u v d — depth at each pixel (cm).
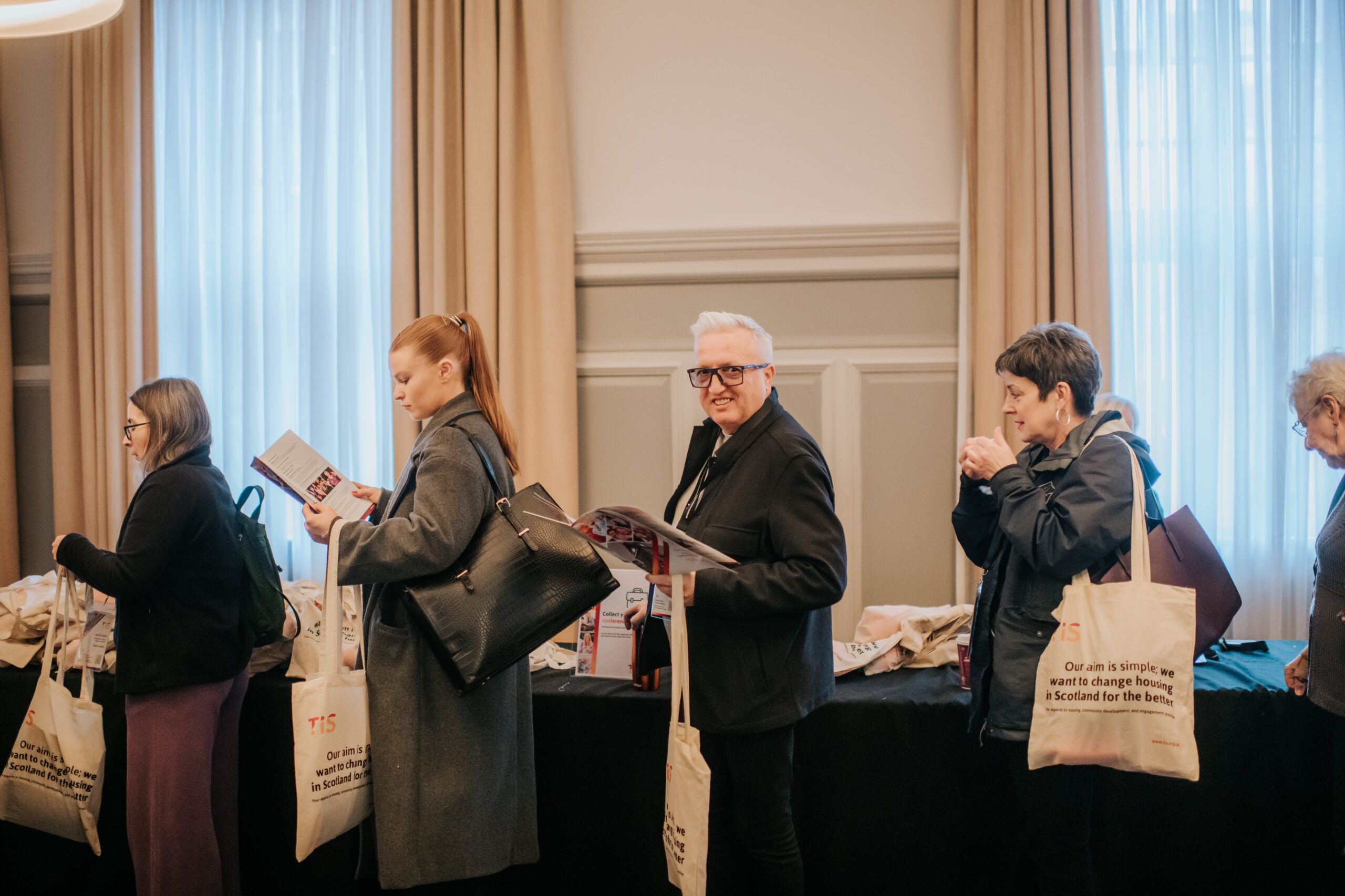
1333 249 268
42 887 216
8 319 317
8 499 315
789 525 154
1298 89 267
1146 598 144
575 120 295
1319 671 161
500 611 154
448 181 290
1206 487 273
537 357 288
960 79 279
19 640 230
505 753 165
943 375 282
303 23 307
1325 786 184
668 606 173
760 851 159
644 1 291
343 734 152
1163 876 188
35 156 321
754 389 165
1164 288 273
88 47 308
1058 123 266
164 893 170
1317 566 167
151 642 173
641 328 292
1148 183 275
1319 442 163
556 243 284
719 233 286
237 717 192
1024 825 185
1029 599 158
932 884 194
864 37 284
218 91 315
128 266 305
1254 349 273
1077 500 148
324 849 210
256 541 187
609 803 203
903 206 283
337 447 304
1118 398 222
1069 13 269
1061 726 146
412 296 290
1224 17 272
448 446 158
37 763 183
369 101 301
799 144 287
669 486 292
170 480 174
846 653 222
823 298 286
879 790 196
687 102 290
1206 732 187
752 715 154
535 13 284
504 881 202
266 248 307
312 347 302
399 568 149
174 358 315
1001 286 267
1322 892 184
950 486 282
